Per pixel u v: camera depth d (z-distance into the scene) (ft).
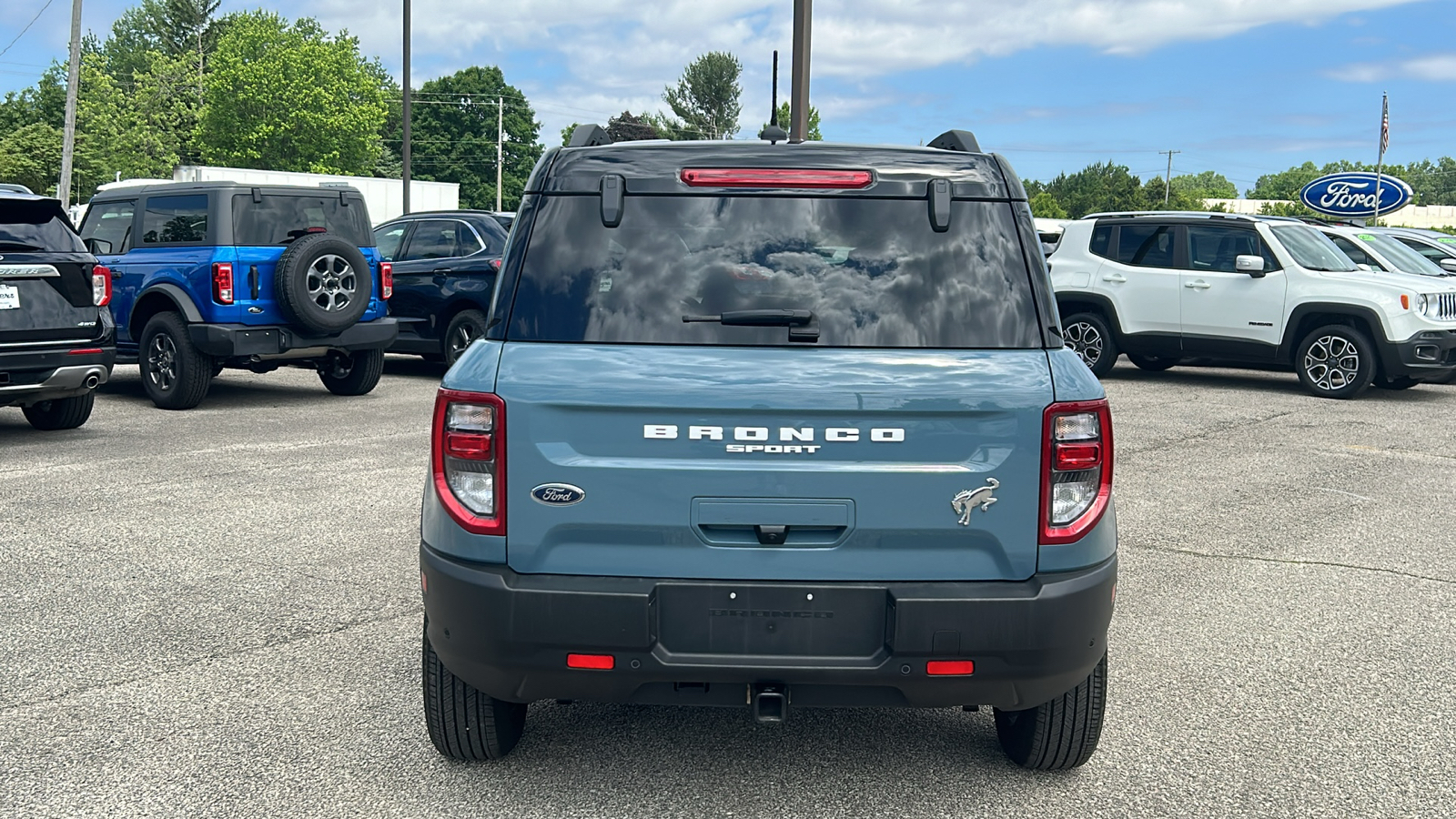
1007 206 10.43
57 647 15.17
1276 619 17.04
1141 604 17.72
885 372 9.68
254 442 30.71
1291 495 25.73
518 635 9.68
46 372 28.81
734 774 11.76
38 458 28.22
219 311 35.45
